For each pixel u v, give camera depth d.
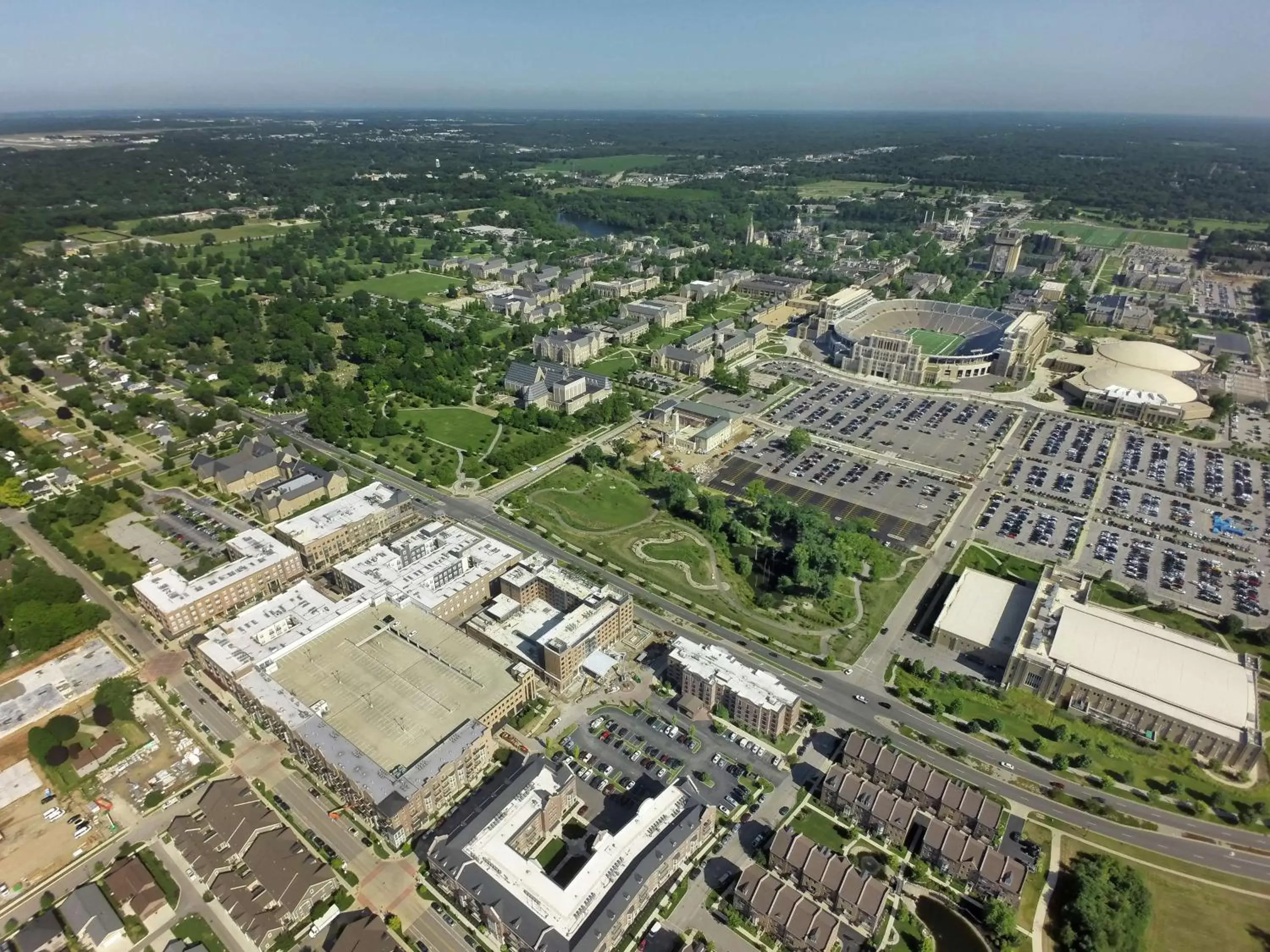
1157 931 184.38
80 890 185.25
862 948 178.75
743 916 186.25
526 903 177.62
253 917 180.75
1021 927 184.00
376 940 175.38
